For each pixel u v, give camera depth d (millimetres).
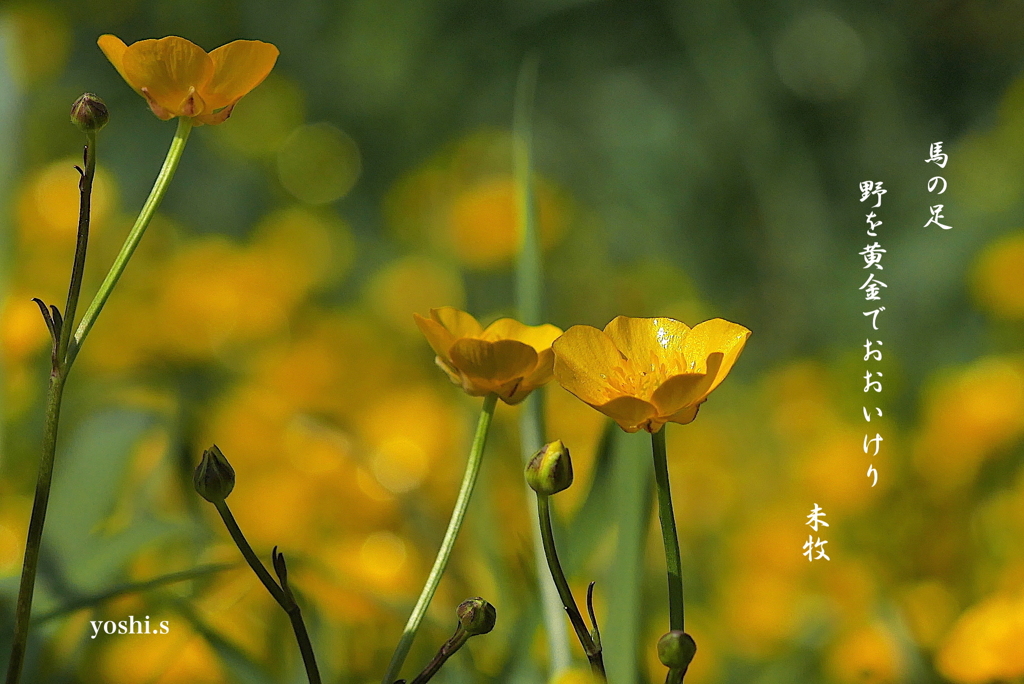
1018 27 3021
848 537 1259
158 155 2797
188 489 944
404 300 2152
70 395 1270
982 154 2656
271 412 1349
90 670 887
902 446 1389
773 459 1819
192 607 868
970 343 2289
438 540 1017
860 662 961
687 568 1347
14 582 867
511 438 1065
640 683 849
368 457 1141
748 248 2900
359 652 902
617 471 862
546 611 859
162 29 2996
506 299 2006
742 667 1125
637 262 2873
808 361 2219
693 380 789
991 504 1225
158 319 1563
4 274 936
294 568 893
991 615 900
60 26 2525
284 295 1761
